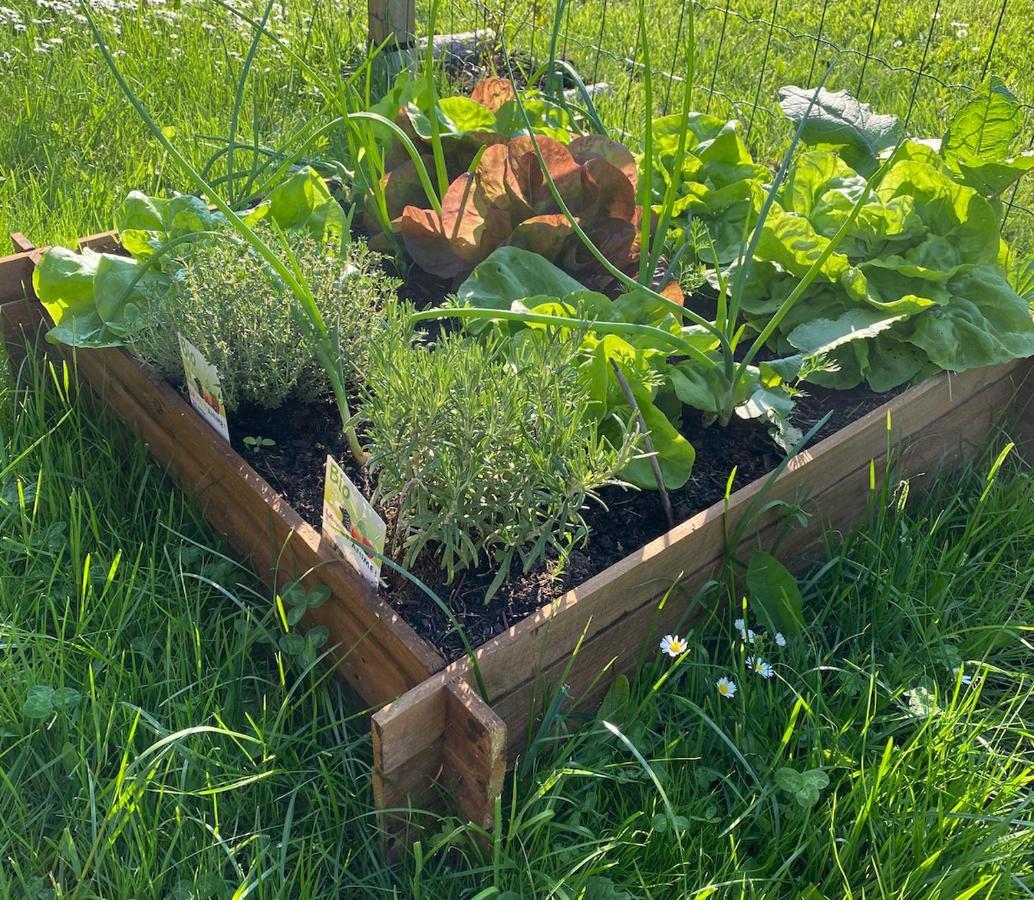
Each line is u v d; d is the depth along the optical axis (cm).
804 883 81
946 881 77
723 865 80
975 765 86
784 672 95
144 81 176
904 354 114
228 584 100
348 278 104
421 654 78
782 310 102
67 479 109
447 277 122
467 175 115
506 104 130
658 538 91
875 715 91
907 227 117
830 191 121
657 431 99
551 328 100
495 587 85
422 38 191
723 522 93
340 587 85
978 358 113
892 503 113
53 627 96
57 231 140
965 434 121
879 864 80
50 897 76
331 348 98
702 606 97
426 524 84
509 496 83
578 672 89
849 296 115
